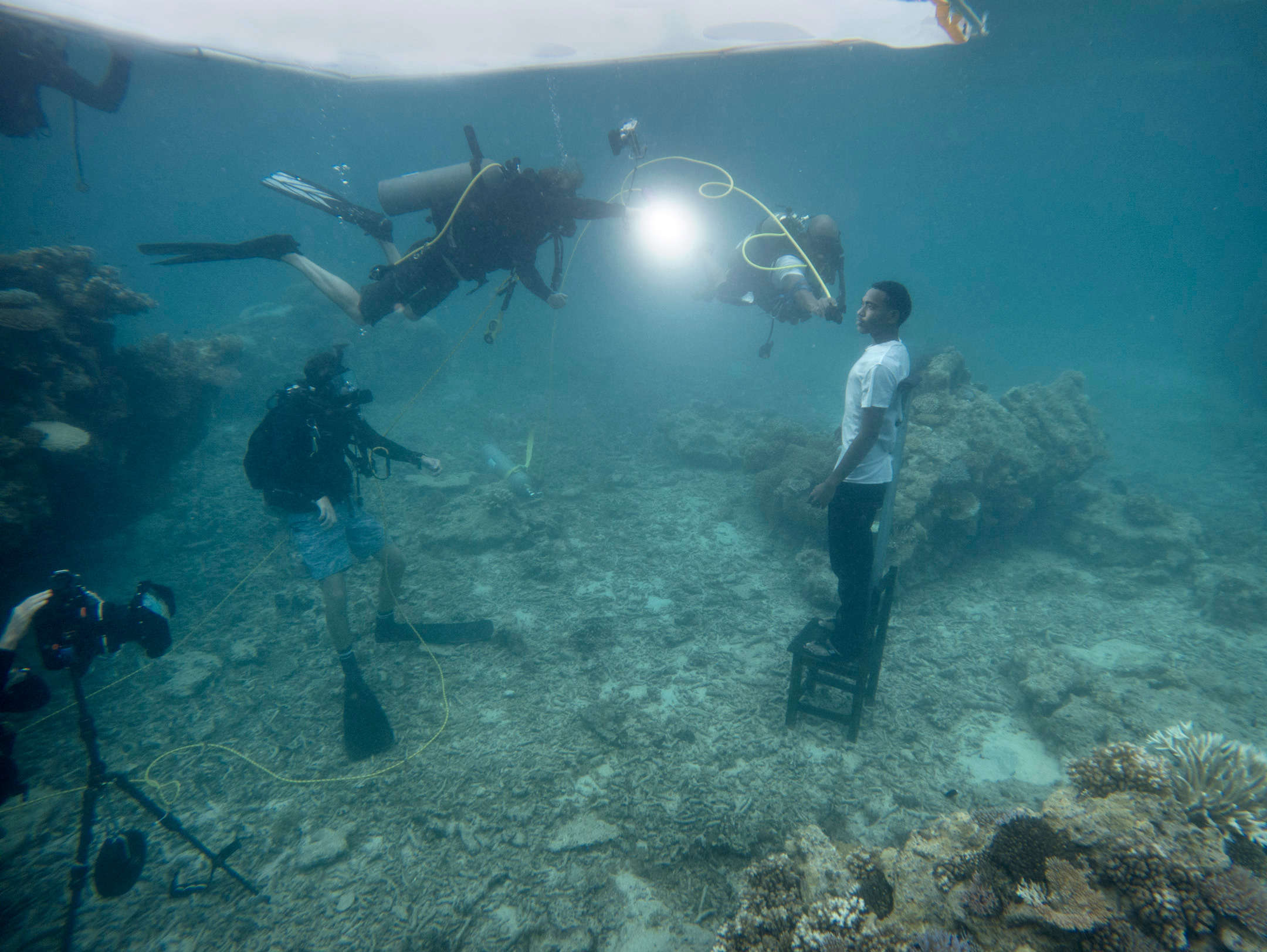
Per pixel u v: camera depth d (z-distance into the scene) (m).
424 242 3.74
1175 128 27.88
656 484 9.03
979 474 6.22
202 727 4.30
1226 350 18.86
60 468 5.15
